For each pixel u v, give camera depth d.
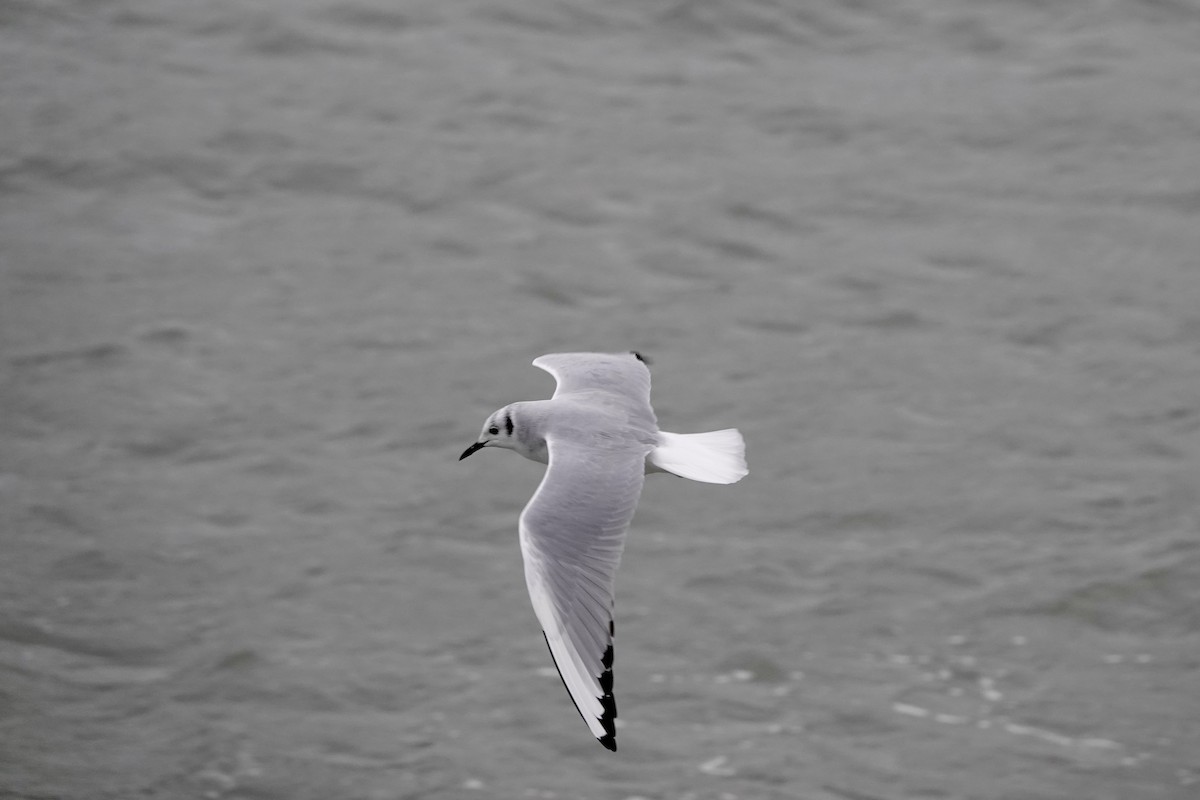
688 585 16.73
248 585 16.80
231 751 15.00
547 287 20.75
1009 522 17.41
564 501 9.45
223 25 25.73
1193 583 16.59
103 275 21.00
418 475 18.16
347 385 19.31
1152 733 15.09
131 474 18.12
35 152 23.00
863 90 24.38
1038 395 19.08
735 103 24.09
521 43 25.42
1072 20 25.92
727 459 9.90
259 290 20.78
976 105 24.00
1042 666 15.80
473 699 15.57
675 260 21.22
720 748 14.99
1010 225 21.78
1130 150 23.08
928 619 16.36
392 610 16.52
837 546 17.22
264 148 23.20
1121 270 20.94
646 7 26.00
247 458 18.36
